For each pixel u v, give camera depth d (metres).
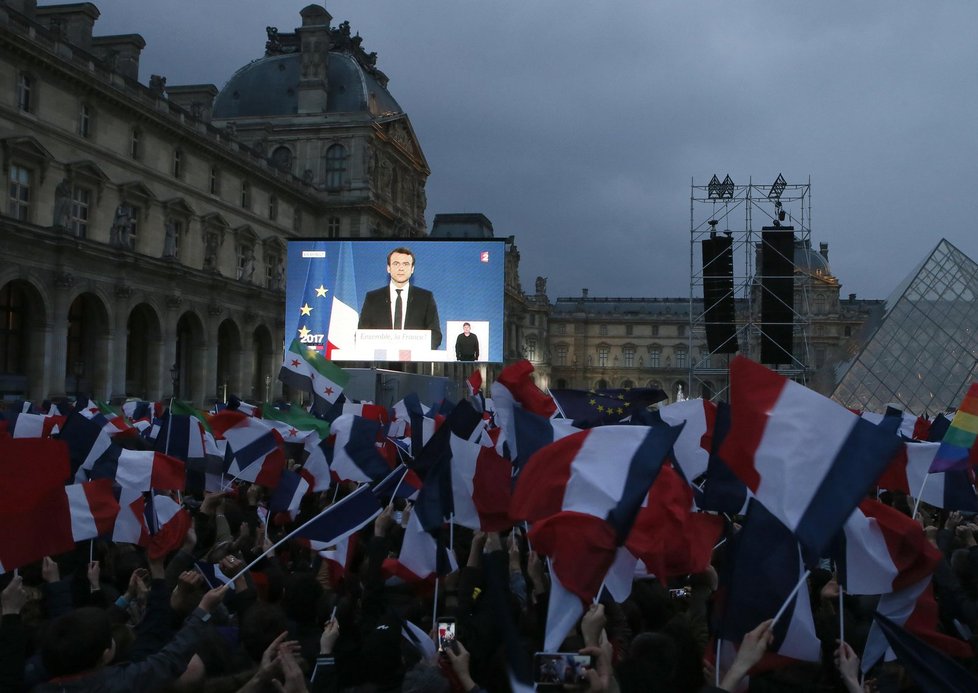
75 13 75.06
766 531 8.35
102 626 7.52
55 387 59.75
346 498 12.48
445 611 12.44
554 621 8.38
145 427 27.42
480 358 72.50
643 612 10.59
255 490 22.22
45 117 64.56
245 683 7.68
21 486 9.48
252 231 91.81
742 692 7.96
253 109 109.25
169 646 8.04
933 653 7.76
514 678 6.68
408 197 119.06
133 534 14.00
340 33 116.00
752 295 73.69
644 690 7.19
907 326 59.94
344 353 73.31
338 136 105.62
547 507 9.09
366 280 73.56
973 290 59.94
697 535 11.02
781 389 8.29
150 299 70.19
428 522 12.51
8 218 54.84
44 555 9.57
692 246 69.88
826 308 157.75
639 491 8.67
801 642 8.02
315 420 26.84
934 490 17.98
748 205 69.00
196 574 9.95
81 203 68.69
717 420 10.93
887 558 9.23
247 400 84.62
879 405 58.12
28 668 8.36
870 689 9.03
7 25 59.91
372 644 8.35
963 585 13.23
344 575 13.05
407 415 28.03
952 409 56.69
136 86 74.81
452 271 73.19
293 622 10.04
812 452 8.07
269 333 89.56
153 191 77.06
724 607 8.26
